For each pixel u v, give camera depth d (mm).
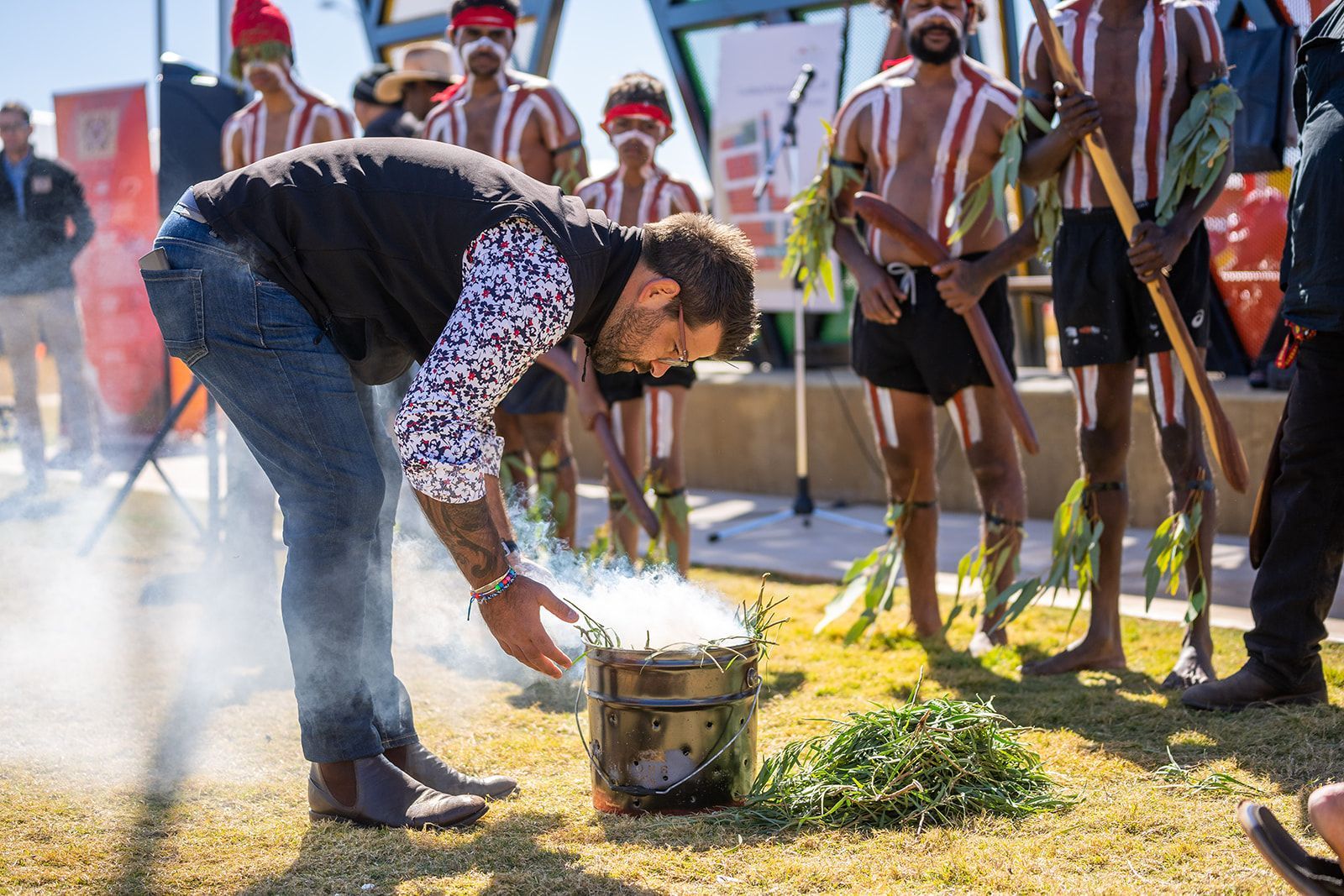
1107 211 3193
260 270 2076
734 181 5980
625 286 2025
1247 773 2410
